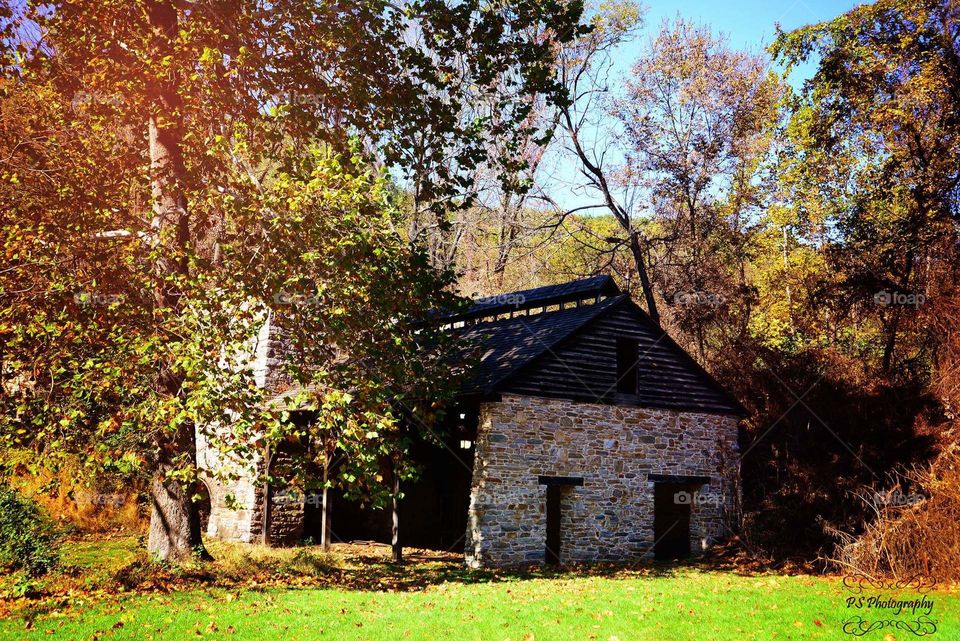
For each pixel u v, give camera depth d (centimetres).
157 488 1272
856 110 2275
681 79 3089
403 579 1372
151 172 1259
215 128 1273
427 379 1258
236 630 826
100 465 1243
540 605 1027
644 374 1850
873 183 2283
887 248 2162
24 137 1274
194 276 1088
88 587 1034
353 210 1072
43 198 1236
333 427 1220
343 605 1000
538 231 3472
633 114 3125
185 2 1212
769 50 2367
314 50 1270
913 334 1897
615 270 3438
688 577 1419
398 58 1334
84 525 1579
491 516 1541
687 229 3116
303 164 1111
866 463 1596
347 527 2245
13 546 1119
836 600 1071
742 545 1823
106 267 1204
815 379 1845
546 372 1655
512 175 1409
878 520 1359
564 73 2991
